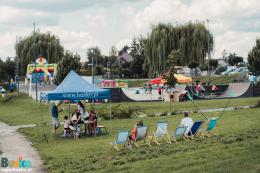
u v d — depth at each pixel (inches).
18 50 3676.2
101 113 1466.5
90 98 1083.9
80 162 685.3
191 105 1835.6
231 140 791.7
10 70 3956.7
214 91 2265.0
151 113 1595.7
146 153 719.1
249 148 688.4
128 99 2183.8
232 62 5447.8
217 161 595.8
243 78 3090.6
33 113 1839.3
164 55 3011.8
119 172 575.8
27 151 853.8
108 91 1106.1
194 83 2600.9
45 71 3189.0
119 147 822.5
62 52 3688.5
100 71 4254.4
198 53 3036.4
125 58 5866.1
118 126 1235.9
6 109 2187.5
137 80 3154.5
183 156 656.4
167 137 868.6
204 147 737.6
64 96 1061.8
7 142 1004.6
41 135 1116.5
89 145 882.1
